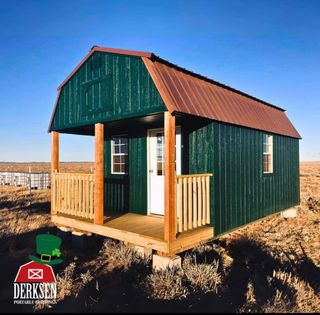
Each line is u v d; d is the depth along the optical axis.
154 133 7.29
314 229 8.15
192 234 5.28
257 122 7.89
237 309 3.82
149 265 5.38
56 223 7.29
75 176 6.80
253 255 6.06
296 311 3.87
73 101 7.08
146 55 5.27
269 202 8.49
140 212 7.50
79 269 5.32
